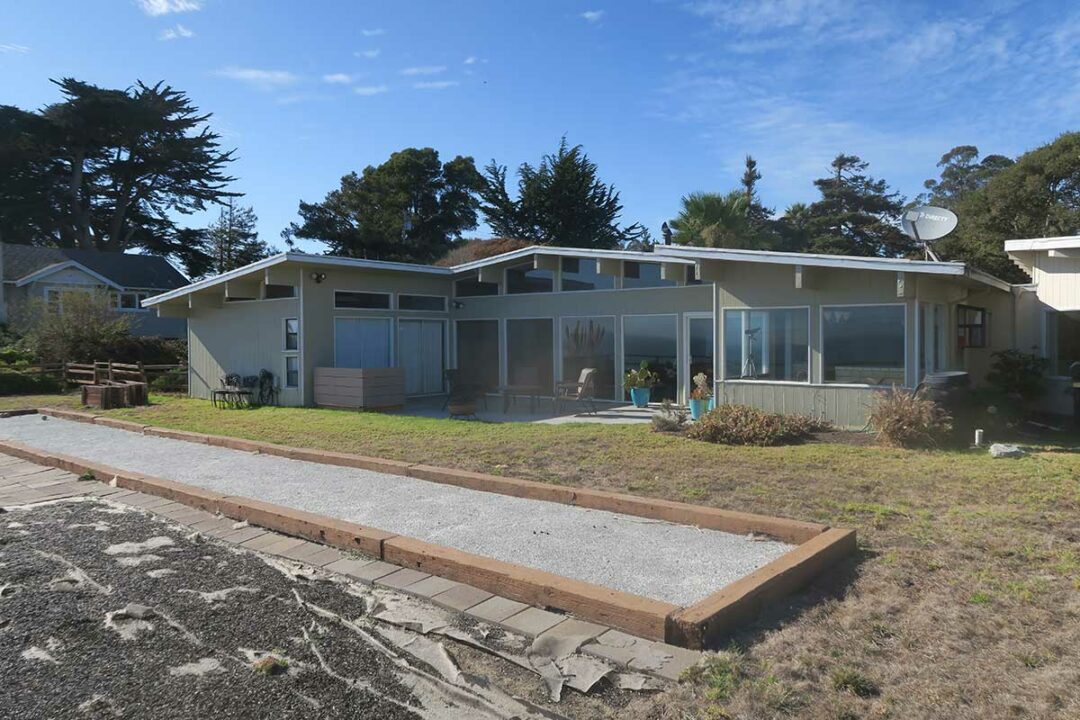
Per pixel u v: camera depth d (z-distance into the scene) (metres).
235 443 10.31
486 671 3.60
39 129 43.66
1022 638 3.58
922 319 10.55
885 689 3.18
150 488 7.63
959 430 9.65
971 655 3.44
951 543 5.10
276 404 15.76
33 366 22.12
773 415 10.12
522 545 5.45
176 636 4.07
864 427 10.42
